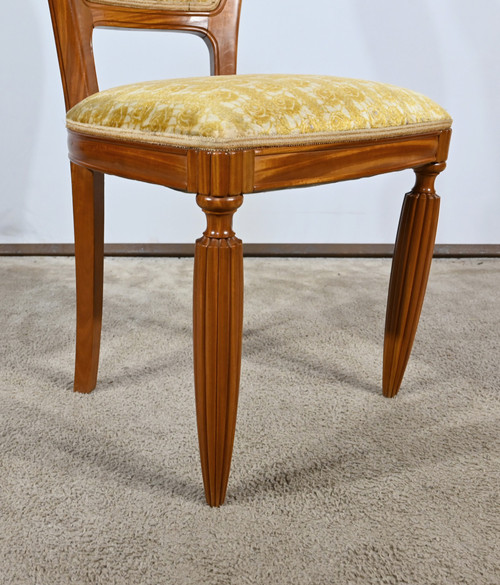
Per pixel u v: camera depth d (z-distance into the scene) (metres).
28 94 1.79
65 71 0.92
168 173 0.69
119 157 0.75
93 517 0.78
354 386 1.13
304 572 0.69
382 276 1.79
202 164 0.64
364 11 1.79
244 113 0.66
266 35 1.80
